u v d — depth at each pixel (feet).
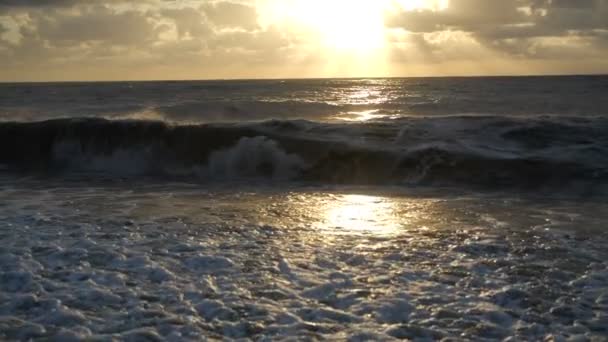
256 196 31.78
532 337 13.79
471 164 37.11
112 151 45.80
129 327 14.30
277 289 16.78
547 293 16.49
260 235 22.67
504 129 44.78
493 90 148.36
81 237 22.15
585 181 33.63
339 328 14.26
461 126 46.01
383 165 38.52
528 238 22.09
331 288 16.85
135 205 28.68
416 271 18.34
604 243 21.36
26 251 20.30
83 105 101.96
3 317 14.89
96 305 15.64
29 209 27.48
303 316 14.94
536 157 37.32
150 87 231.91
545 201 29.81
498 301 15.94
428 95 134.62
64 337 13.75
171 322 14.58
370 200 30.40
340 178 38.52
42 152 47.29
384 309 15.35
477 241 21.70
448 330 14.17
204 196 31.68
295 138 42.91
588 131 43.57
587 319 14.78
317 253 20.25
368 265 18.93
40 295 16.30
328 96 138.31
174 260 19.36
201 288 16.85
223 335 13.91
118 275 17.85
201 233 22.93
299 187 35.37
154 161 44.21
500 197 31.07
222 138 44.75
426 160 38.14
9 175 41.24
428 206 28.53
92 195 31.86
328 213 26.84
